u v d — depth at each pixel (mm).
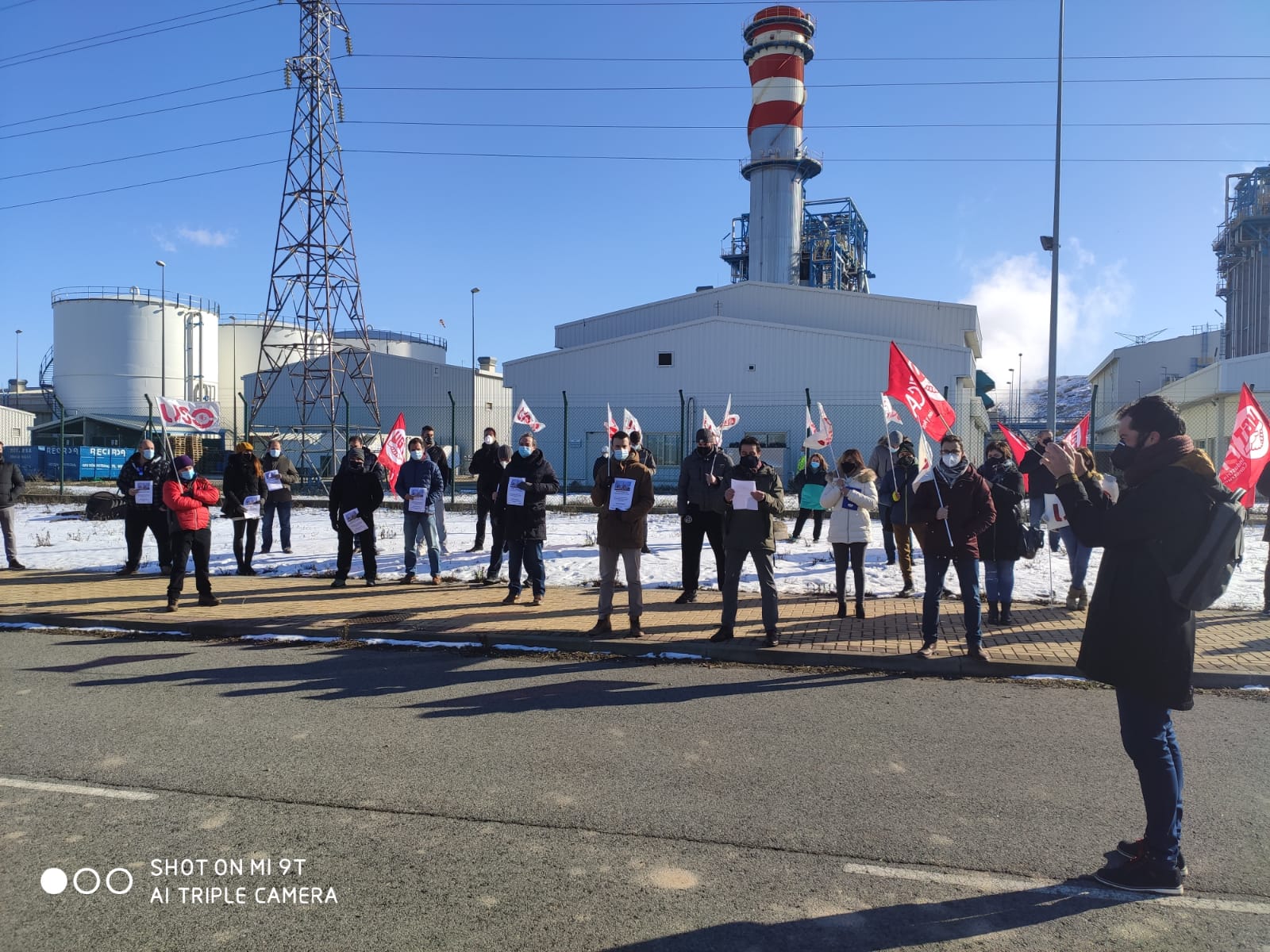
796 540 14773
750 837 3926
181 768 4754
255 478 11641
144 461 11727
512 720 5648
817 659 7211
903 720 5719
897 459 11180
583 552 13531
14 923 3176
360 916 3223
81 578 11383
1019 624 8375
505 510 10562
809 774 4707
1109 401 57156
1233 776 4734
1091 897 3414
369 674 6898
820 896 3402
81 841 3859
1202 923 3229
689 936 3094
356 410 41125
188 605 9453
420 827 4016
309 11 31156
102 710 5844
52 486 30734
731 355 32531
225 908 3279
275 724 5539
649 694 6312
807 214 48906
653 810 4215
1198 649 7352
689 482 9336
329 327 31344
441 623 8430
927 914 3273
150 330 52812
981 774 4734
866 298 34594
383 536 15969
